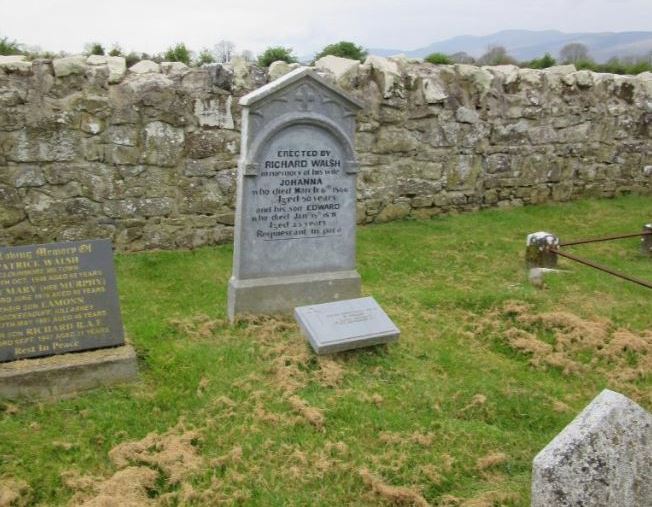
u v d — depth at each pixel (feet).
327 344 16.33
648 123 36.63
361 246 26.89
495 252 26.76
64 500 11.56
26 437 13.09
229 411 14.30
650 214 33.68
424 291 22.11
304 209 19.33
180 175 25.41
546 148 33.83
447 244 27.53
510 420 14.89
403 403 14.98
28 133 23.06
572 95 33.88
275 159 18.57
